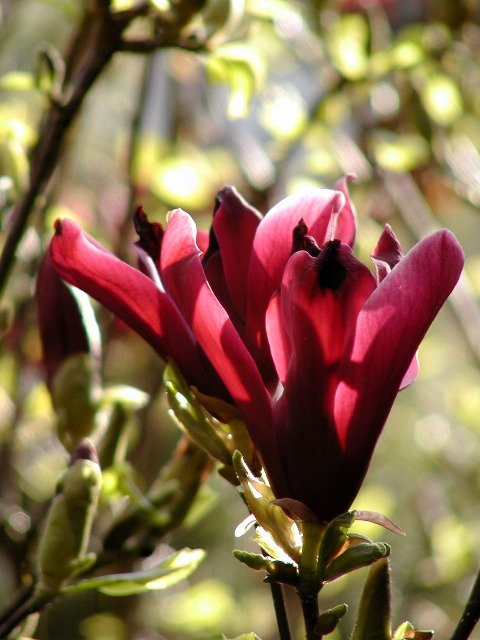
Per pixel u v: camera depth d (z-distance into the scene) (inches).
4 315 31.1
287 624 23.9
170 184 40.1
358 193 45.6
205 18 27.9
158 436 42.6
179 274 22.2
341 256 21.9
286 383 22.4
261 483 22.7
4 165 28.9
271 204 42.4
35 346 36.7
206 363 23.3
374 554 22.2
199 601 42.6
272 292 22.9
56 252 22.8
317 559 22.4
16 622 25.2
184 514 27.1
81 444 25.1
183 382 23.4
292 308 21.9
